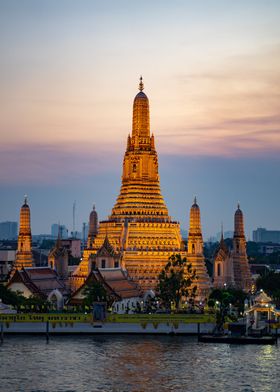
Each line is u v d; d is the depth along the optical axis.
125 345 196.88
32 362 173.62
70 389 149.75
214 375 161.38
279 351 188.62
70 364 171.62
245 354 184.12
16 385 152.62
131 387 151.38
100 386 152.25
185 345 197.50
